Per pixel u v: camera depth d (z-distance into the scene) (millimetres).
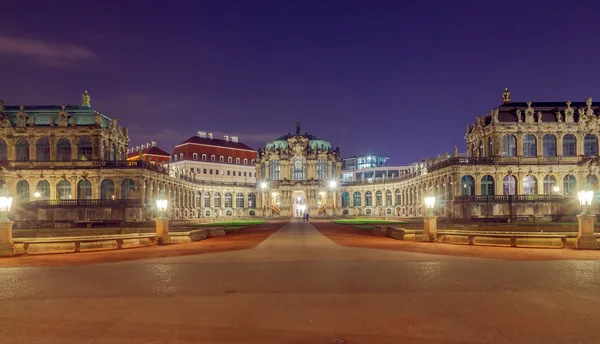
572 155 98250
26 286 21547
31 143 95500
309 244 41969
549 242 38531
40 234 50656
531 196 88938
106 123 102938
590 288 20438
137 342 13516
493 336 13898
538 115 97938
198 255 33625
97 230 52281
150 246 41531
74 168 93688
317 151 145000
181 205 118375
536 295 19047
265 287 20875
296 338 13789
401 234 46781
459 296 18906
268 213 141375
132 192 93625
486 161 95188
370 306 17328
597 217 73625
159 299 18578
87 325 15125
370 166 191000
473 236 41250
